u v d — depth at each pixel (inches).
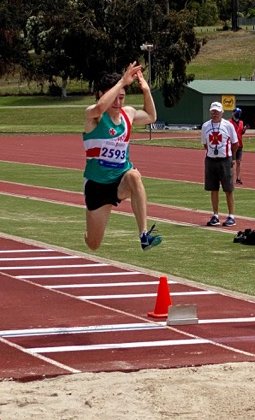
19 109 3203.7
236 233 668.1
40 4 3097.9
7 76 3639.3
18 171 1300.4
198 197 936.3
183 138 2213.3
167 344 350.9
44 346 347.6
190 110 2669.8
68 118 3021.7
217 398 278.4
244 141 2033.7
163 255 567.8
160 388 287.7
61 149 1839.3
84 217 768.3
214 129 691.4
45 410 266.4
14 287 465.7
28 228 697.0
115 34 2994.6
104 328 376.8
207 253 576.1
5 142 2112.5
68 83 3912.4
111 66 3036.4
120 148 345.4
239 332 371.2
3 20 3048.7
